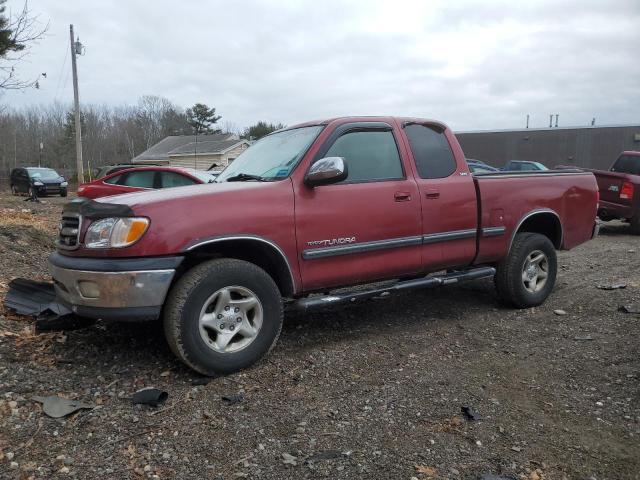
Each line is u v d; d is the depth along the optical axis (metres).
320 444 2.98
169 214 3.62
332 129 4.44
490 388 3.75
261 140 5.20
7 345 4.08
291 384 3.73
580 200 6.13
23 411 3.21
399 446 2.97
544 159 37.62
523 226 5.91
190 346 3.62
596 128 35.72
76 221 3.84
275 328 4.02
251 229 3.86
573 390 3.73
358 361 4.19
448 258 4.99
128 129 72.44
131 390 3.54
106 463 2.75
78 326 4.49
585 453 2.95
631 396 3.61
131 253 3.52
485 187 5.22
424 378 3.89
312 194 4.18
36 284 5.07
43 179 26.52
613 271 7.61
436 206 4.84
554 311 5.61
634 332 4.85
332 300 4.28
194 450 2.89
